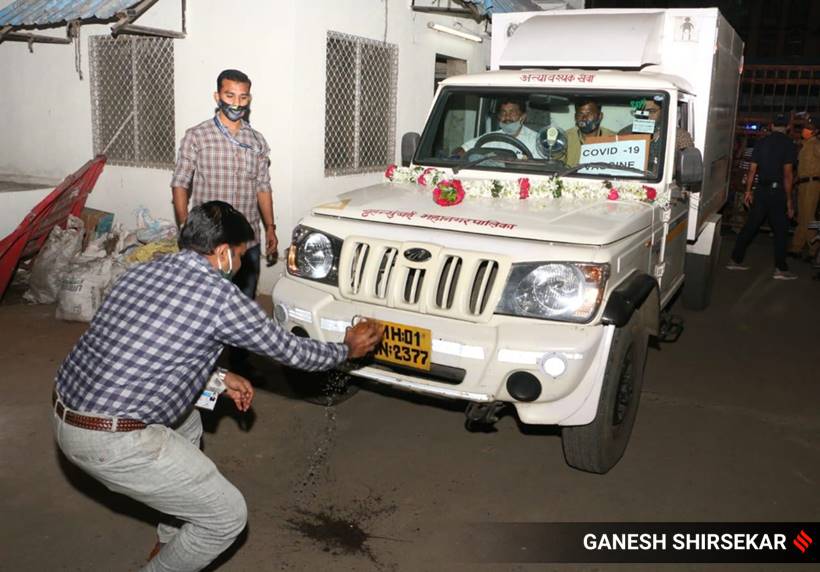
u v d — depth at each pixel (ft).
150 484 8.25
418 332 11.82
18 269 24.53
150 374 8.16
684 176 14.96
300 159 22.34
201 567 8.93
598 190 14.85
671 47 18.80
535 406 11.77
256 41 21.77
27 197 25.00
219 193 16.78
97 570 10.31
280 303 13.37
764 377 18.71
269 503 12.10
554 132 16.15
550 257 11.62
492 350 11.37
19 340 19.15
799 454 14.48
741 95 44.78
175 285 8.38
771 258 34.73
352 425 15.17
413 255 12.25
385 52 25.77
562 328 11.41
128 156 25.26
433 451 14.17
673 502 12.55
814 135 33.55
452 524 11.70
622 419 13.37
